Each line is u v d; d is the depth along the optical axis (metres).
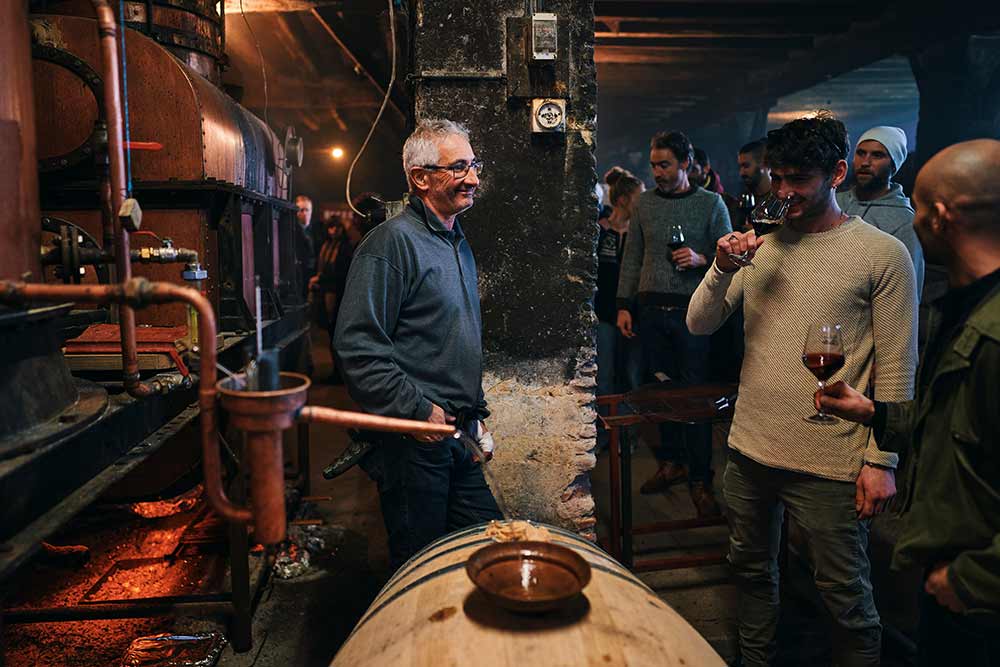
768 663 2.54
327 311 7.23
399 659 1.32
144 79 3.12
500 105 2.81
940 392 1.52
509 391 2.93
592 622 1.36
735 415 2.48
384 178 12.97
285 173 5.04
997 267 1.46
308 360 5.38
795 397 2.25
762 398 2.34
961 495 1.47
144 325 3.07
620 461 3.30
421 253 2.25
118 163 1.96
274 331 3.90
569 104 2.83
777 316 2.30
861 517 2.15
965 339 1.43
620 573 1.67
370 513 4.21
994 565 1.37
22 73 1.85
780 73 9.34
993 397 1.39
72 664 2.70
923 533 1.55
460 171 2.27
